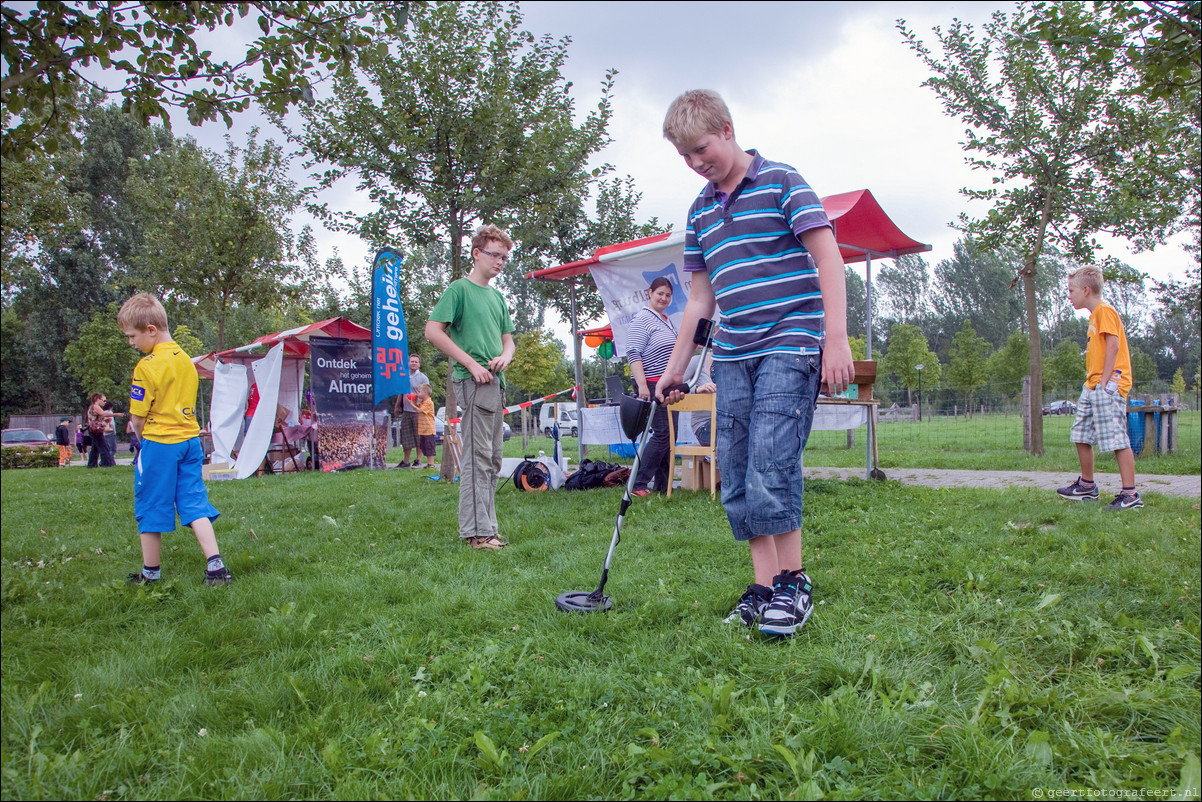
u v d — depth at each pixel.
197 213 15.88
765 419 2.72
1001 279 82.75
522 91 9.73
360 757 1.86
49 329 42.84
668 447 6.80
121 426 38.94
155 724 2.07
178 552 4.63
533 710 2.17
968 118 11.02
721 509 5.62
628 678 2.31
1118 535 4.04
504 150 9.51
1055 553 3.72
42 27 3.19
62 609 3.29
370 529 5.36
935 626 2.66
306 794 1.73
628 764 1.78
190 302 16.72
